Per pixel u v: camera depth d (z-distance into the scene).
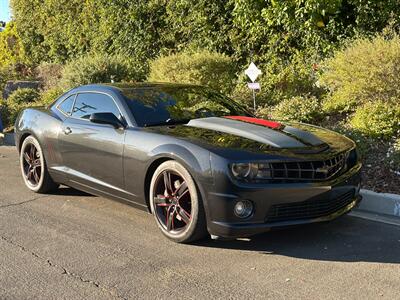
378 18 9.53
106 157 5.24
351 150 4.88
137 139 4.91
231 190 4.16
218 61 10.34
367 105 7.60
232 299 3.59
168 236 4.71
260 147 4.41
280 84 10.12
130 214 5.61
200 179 4.29
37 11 19.94
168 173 4.63
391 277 3.87
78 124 5.73
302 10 9.60
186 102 5.69
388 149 6.65
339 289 3.69
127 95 5.51
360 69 7.60
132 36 14.59
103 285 3.88
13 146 10.67
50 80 16.98
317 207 4.40
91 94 5.86
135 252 4.52
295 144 4.56
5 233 5.10
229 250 4.50
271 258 4.30
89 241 4.82
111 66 13.16
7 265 4.29
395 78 7.43
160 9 13.76
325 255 4.33
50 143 6.12
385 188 5.72
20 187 6.96
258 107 9.64
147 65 14.08
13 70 19.75
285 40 10.80
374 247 4.48
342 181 4.53
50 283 3.94
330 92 9.02
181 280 3.93
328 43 10.05
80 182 5.75
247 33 11.45
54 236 4.97
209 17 12.11
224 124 4.97
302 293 3.65
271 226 4.23
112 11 14.98
